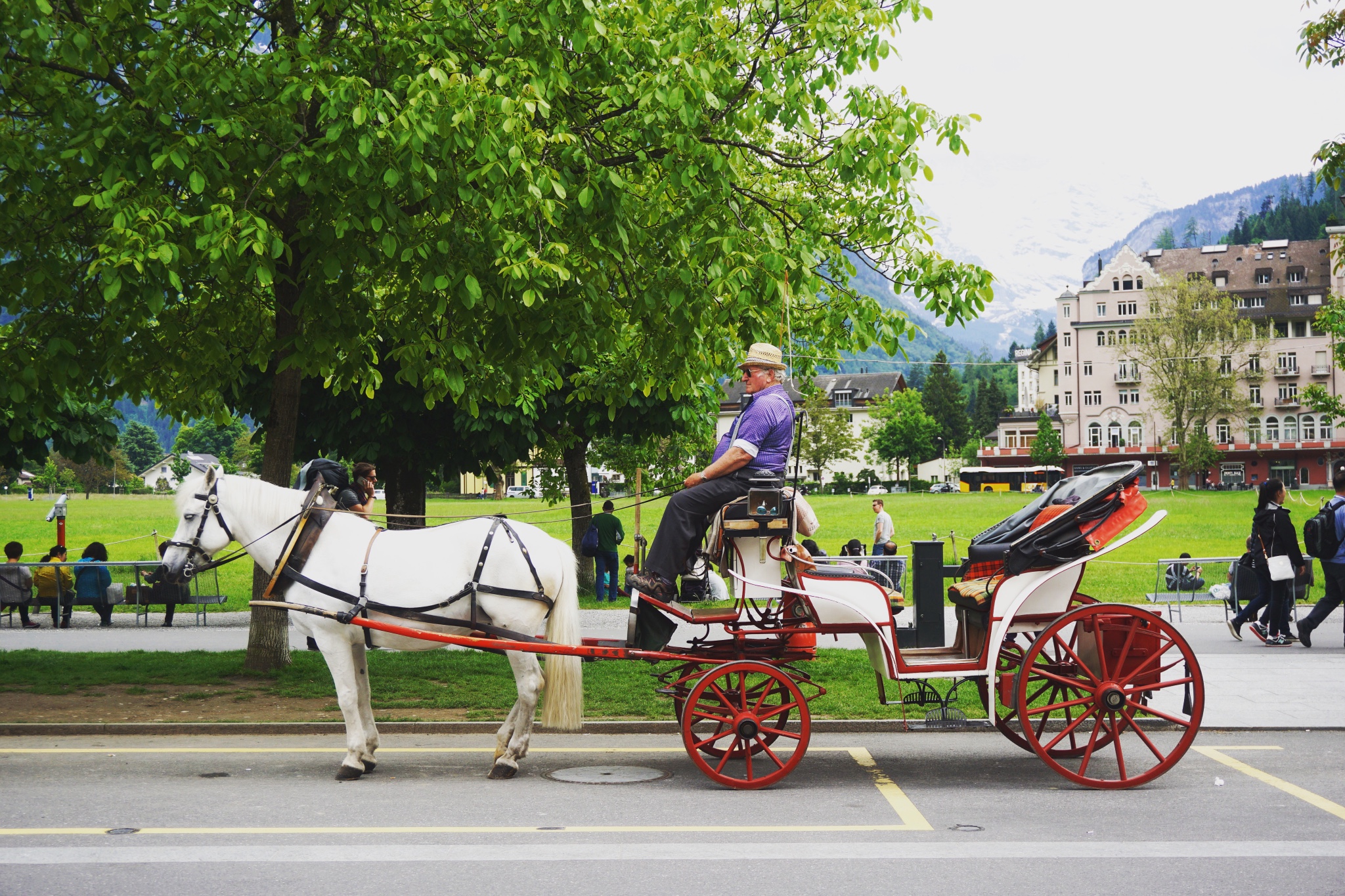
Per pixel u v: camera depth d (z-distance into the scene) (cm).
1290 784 774
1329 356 10650
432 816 683
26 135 1024
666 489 816
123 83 1005
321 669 1220
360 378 1316
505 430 1959
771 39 1099
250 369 1784
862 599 777
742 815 689
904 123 1029
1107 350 11262
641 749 912
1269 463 10675
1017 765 847
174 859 588
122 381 1155
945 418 16312
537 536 821
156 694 1101
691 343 1116
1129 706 772
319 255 984
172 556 821
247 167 977
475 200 951
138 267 841
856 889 538
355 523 829
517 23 977
